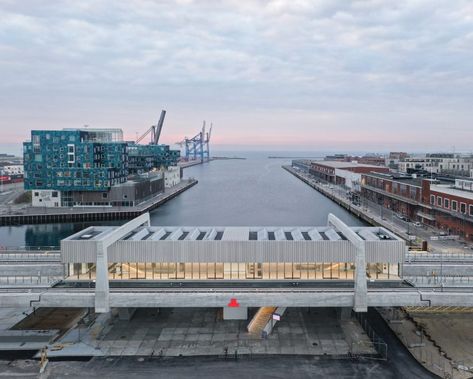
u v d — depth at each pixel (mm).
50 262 58438
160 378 38469
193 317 51562
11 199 169500
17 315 52719
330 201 175250
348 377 38500
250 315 52094
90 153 145500
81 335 46906
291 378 38312
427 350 43531
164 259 48375
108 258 48719
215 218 136500
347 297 45750
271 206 162875
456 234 91812
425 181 106625
